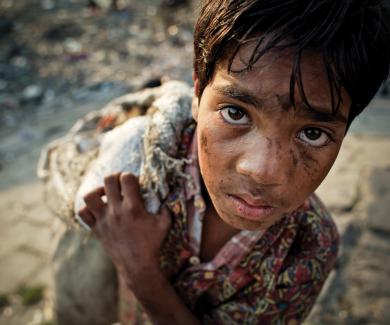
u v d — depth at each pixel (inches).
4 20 286.2
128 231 35.0
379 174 120.9
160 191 35.0
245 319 38.3
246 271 36.7
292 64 22.9
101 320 51.6
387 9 26.0
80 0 346.9
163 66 224.1
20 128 166.4
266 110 23.8
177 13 308.0
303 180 26.2
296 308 37.9
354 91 25.3
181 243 37.6
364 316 80.8
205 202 36.2
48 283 95.3
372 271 90.1
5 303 91.0
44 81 210.2
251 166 24.8
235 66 24.4
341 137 26.2
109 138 39.2
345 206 108.6
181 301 37.4
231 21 24.6
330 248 37.5
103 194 36.2
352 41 24.1
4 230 111.7
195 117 31.9
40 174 46.1
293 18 23.3
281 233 35.7
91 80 211.5
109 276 49.1
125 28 289.1
